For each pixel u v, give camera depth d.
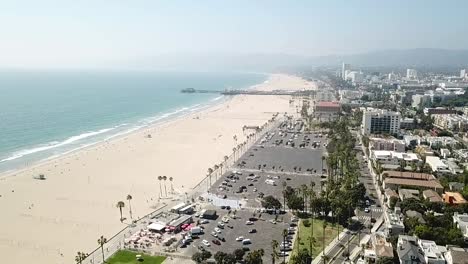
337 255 196.62
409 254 180.75
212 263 181.88
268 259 193.25
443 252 189.25
